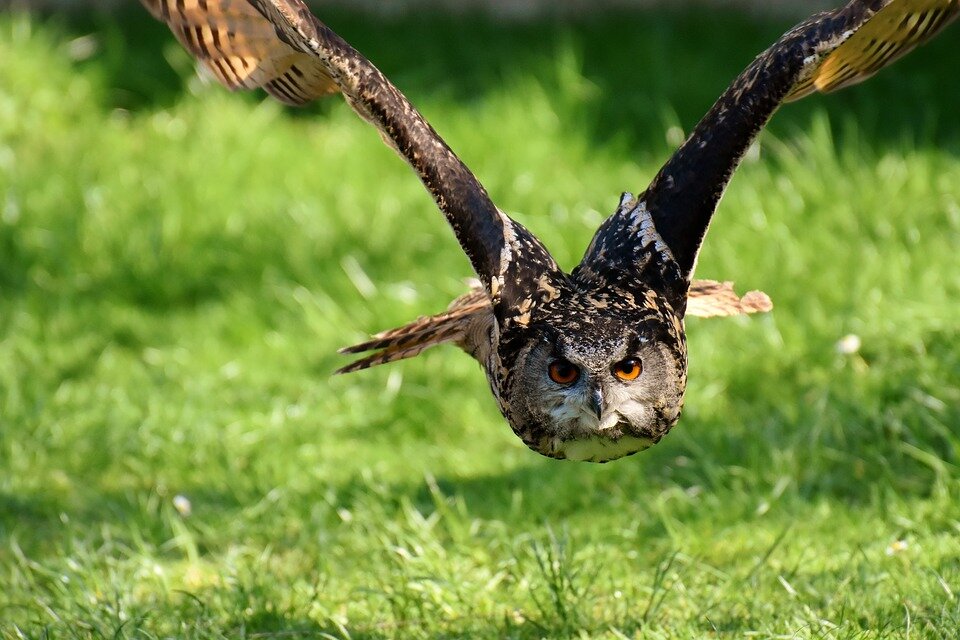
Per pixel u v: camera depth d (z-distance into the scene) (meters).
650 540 10.01
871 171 15.20
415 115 7.78
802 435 10.94
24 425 12.21
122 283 14.95
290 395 12.88
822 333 12.24
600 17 20.64
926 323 11.88
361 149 17.12
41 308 14.51
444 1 20.97
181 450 11.91
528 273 7.64
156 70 19.28
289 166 16.86
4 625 8.81
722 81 18.44
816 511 10.11
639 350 7.44
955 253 13.01
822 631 8.20
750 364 12.13
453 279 14.09
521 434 7.77
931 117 16.66
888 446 10.73
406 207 15.74
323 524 10.51
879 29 8.30
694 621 8.64
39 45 18.83
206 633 8.55
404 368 13.03
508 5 20.91
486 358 8.06
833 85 8.70
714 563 9.63
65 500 11.30
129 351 13.97
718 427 11.26
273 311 14.27
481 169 16.50
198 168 16.77
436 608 9.06
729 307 8.98
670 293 7.64
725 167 7.78
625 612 8.91
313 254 14.99
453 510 10.64
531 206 15.60
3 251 15.52
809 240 13.81
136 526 10.38
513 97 17.53
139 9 20.89
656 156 16.86
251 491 11.24
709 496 10.34
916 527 9.64
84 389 13.05
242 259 15.16
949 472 10.12
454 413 12.27
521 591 9.28
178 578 9.94
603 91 18.05
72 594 9.32
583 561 9.38
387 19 20.78
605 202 15.41
